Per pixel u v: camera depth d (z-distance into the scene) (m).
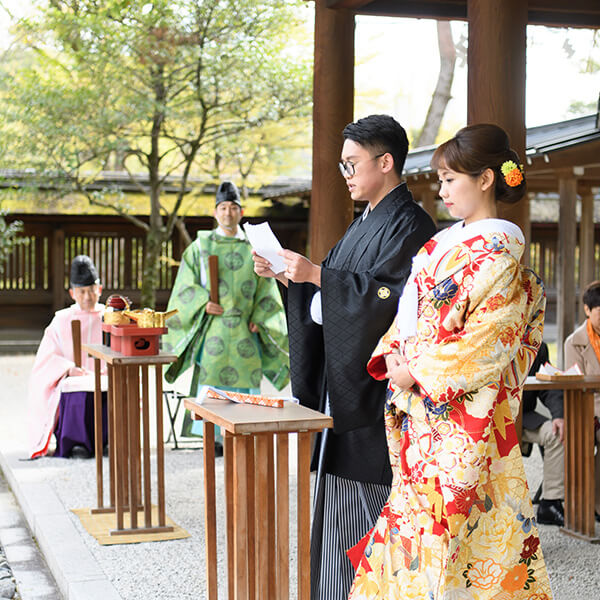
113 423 4.89
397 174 2.96
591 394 4.39
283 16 13.27
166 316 4.53
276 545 2.67
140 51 13.04
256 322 6.43
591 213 11.71
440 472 2.38
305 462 2.62
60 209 16.73
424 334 2.42
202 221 17.88
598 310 4.76
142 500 5.16
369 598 2.57
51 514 4.90
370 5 5.71
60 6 13.20
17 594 4.07
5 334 16.59
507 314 2.33
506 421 2.42
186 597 3.69
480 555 2.39
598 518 4.74
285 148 15.93
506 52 4.16
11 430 7.51
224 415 2.57
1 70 13.79
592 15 6.05
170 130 14.69
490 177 2.40
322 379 3.06
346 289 2.78
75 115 13.27
